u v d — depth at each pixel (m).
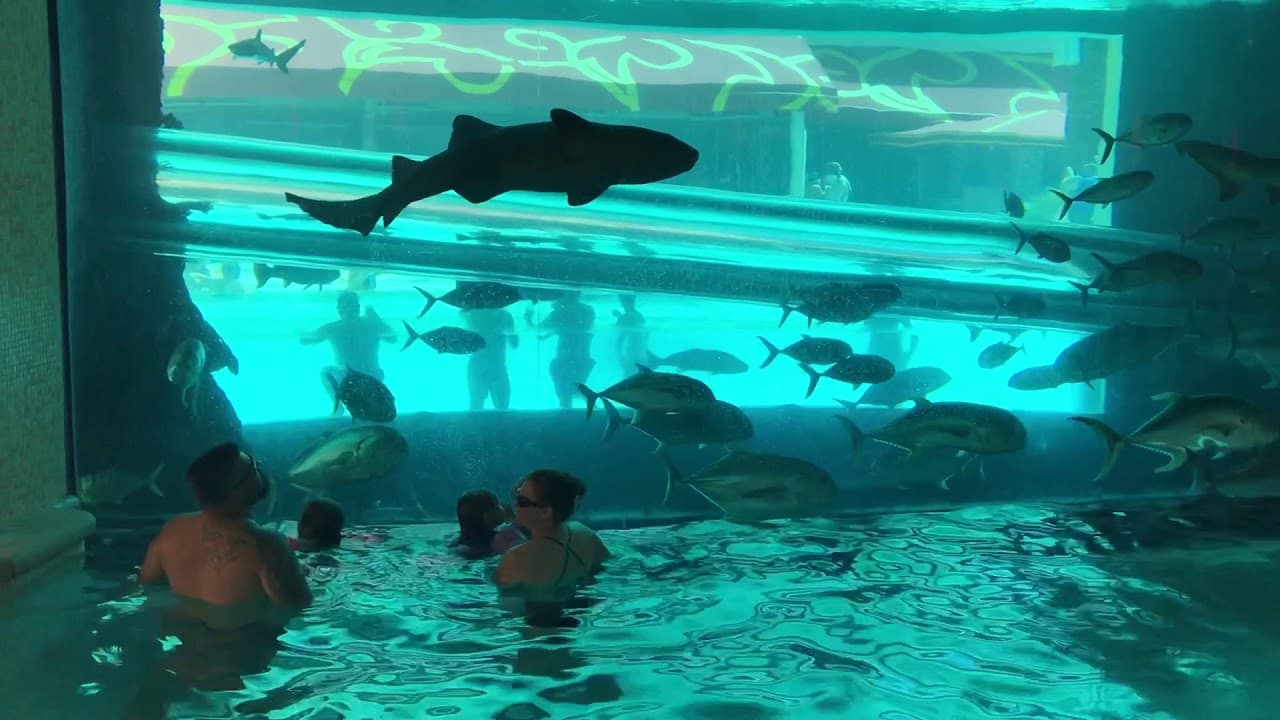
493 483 7.71
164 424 6.72
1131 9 9.47
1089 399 8.74
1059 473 8.27
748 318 9.13
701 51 10.00
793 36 10.00
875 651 3.56
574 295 8.78
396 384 8.37
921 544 5.42
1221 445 5.91
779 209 9.55
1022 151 10.01
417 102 9.62
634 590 4.37
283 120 9.25
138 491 6.52
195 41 8.91
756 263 9.23
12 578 4.53
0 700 3.01
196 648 3.49
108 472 6.53
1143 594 4.41
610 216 8.86
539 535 4.56
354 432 5.80
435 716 2.88
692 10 9.91
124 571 4.70
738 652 3.52
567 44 9.90
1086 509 6.54
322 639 3.61
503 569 4.45
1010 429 5.93
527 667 3.33
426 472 7.62
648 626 3.82
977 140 10.03
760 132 10.05
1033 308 9.38
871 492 7.92
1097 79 9.81
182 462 6.77
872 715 2.92
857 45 9.99
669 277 8.93
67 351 6.24
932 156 10.07
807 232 9.54
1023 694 3.12
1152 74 9.49
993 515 6.32
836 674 3.30
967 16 9.77
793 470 6.01
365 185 8.34
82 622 3.79
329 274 8.23
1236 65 9.27
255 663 3.35
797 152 10.05
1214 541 5.57
